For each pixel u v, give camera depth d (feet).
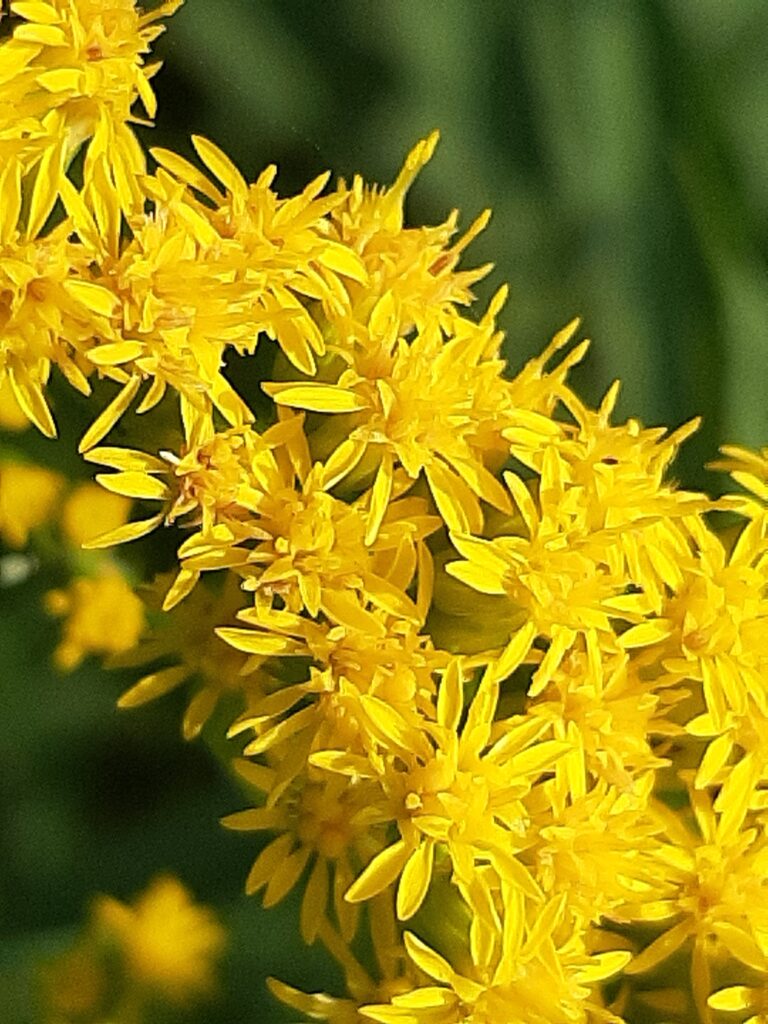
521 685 0.17
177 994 0.24
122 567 0.19
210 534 0.16
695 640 0.17
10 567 0.22
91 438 0.16
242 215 0.17
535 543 0.17
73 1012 0.24
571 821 0.16
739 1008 0.17
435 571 0.17
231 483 0.16
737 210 0.22
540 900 0.16
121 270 0.16
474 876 0.16
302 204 0.17
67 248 0.16
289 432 0.16
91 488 0.22
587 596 0.16
